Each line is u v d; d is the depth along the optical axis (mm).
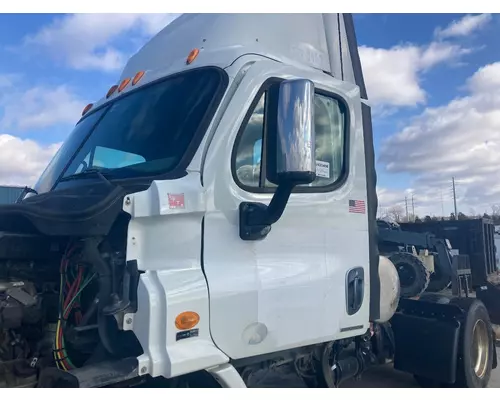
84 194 2959
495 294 6867
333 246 3686
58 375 2590
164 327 2674
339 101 3951
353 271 3816
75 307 3023
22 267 3201
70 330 2934
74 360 2971
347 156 3918
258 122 3342
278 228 3320
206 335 2859
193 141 3100
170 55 3914
